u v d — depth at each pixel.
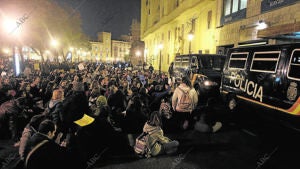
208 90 10.18
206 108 6.97
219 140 5.83
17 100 6.04
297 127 5.29
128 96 8.38
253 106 6.92
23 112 6.21
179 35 28.02
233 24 15.35
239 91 7.73
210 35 19.02
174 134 6.27
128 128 6.54
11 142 5.63
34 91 9.02
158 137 4.84
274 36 9.45
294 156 4.85
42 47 26.41
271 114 6.12
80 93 5.27
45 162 2.57
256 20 12.80
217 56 11.94
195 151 5.12
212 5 18.58
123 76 13.66
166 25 33.53
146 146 4.79
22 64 19.16
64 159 2.71
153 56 45.34
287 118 5.54
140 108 6.89
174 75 15.30
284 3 10.52
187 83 6.59
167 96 8.84
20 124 5.97
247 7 13.69
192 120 6.83
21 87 7.95
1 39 15.20
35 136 2.82
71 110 4.93
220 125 6.44
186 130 6.59
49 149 2.65
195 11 22.28
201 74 10.77
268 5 11.72
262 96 6.47
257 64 6.88
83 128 4.74
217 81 10.30
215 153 5.04
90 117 5.10
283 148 5.29
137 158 4.74
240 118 7.88
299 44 5.41
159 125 4.98
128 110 6.72
